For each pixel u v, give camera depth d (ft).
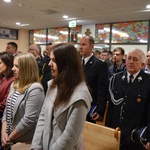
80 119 3.40
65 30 31.48
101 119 7.03
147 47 23.66
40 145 3.87
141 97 5.33
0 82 7.46
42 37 34.91
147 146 5.03
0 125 6.90
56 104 3.55
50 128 3.66
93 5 19.01
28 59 5.54
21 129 5.08
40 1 18.47
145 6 18.35
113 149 4.52
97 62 7.42
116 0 17.07
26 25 31.81
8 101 5.65
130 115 5.41
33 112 5.19
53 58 3.67
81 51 7.42
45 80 9.27
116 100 5.76
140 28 24.16
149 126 5.11
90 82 7.27
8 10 22.36
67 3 18.76
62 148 3.34
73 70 3.62
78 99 3.38
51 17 25.08
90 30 28.60
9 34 35.83
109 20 25.11
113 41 26.55
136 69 5.50
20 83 5.50
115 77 6.11
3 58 7.14
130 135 5.32
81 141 3.84
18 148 4.95
